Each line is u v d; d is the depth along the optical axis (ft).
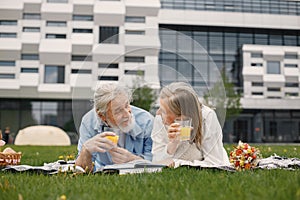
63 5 76.48
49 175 10.52
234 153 11.88
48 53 75.46
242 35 85.46
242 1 84.17
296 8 85.56
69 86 76.43
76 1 75.77
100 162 11.76
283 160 14.29
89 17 77.77
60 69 77.36
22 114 78.23
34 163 16.17
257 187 7.25
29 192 7.25
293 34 86.84
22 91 76.95
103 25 75.97
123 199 6.38
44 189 7.61
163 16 80.84
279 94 84.89
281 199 5.86
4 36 76.84
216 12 82.64
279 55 84.48
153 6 75.87
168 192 7.04
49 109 78.79
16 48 75.66
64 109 79.05
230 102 73.82
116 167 10.93
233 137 83.15
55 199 6.55
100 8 74.69
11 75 76.79
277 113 85.35
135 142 11.99
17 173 10.69
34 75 76.59
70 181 8.74
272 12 85.05
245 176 8.95
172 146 11.44
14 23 77.41
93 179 8.96
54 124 78.54
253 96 83.92
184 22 81.35
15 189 7.60
